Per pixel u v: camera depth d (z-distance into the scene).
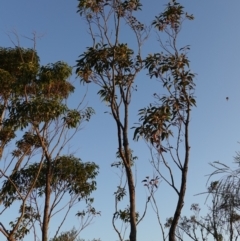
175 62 11.01
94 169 19.03
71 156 18.77
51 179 17.83
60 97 17.77
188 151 9.77
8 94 17.95
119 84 12.02
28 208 18.25
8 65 18.41
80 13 12.65
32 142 18.17
